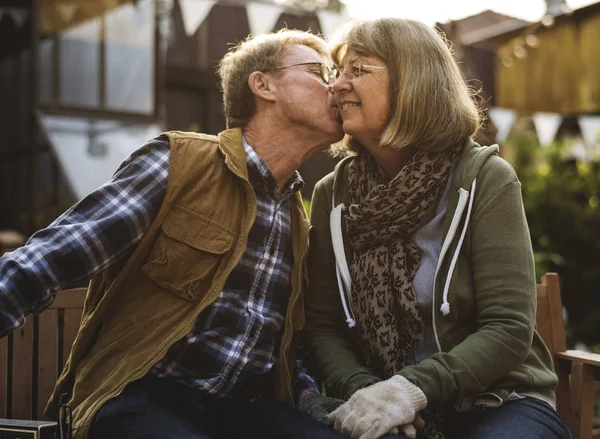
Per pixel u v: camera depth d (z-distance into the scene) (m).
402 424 1.68
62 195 7.42
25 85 7.84
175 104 8.80
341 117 1.99
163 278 1.81
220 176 1.89
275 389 1.99
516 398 1.85
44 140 7.50
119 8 7.50
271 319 1.91
